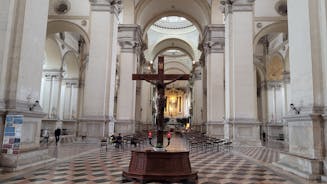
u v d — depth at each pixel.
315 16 6.21
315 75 6.01
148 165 5.27
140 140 13.61
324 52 5.95
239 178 5.56
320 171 5.48
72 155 9.08
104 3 14.20
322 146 5.69
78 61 23.11
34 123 6.69
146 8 24.19
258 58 22.14
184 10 26.84
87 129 13.06
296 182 5.18
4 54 6.08
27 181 4.91
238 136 12.49
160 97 6.01
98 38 13.97
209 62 20.78
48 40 18.95
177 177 5.12
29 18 6.66
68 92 22.89
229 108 13.16
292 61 6.95
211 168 6.86
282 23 14.40
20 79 6.28
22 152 6.02
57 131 12.88
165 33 37.56
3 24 6.15
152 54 38.00
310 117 5.80
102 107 13.30
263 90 22.36
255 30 14.51
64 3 15.01
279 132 21.41
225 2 14.08
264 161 8.20
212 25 20.70
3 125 5.95
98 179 5.27
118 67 22.55
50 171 5.98
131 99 20.45
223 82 20.14
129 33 21.22
